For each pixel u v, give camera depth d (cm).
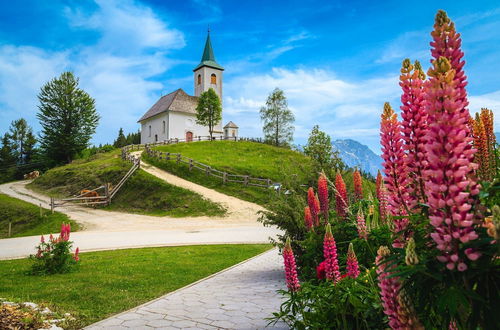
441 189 138
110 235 1903
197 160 4034
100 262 1099
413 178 178
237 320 538
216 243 1496
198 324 524
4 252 1480
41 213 2811
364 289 273
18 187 4716
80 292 732
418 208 177
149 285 789
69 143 6494
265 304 620
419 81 172
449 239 137
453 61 151
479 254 134
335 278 349
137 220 2523
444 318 160
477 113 238
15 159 8175
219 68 7069
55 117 6531
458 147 136
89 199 3200
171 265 1020
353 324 299
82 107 6669
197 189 3062
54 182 4388
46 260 949
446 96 140
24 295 711
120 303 646
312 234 586
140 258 1150
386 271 169
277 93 6325
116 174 3816
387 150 188
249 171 3628
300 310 333
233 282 802
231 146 5166
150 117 6725
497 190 166
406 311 162
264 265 1007
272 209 834
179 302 646
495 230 129
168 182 3209
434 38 158
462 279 143
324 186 582
